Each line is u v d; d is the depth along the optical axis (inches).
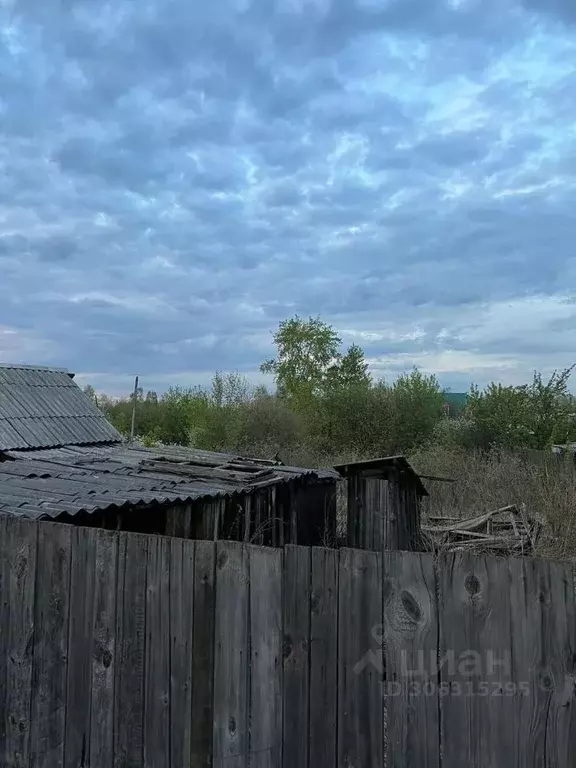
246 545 101.4
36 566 122.6
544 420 770.2
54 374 510.0
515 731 85.7
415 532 377.1
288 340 1238.9
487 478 502.6
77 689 116.5
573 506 358.3
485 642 87.7
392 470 375.2
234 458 425.4
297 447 872.9
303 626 96.9
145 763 108.3
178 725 105.8
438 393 925.8
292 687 97.2
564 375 776.9
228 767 101.2
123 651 111.7
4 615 126.0
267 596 99.4
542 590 85.1
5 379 460.8
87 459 366.3
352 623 94.6
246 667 100.8
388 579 92.9
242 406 912.9
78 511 214.1
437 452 731.4
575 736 82.6
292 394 1050.1
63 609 119.0
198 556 105.6
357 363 1212.5
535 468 516.1
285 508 381.7
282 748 97.2
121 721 111.0
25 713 122.1
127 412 968.9
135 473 321.1
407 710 91.1
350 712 94.0
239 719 100.9
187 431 924.0
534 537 339.3
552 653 84.2
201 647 104.5
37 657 121.6
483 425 786.2
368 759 92.5
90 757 113.8
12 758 123.0
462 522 380.5
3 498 227.8
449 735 88.9
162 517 274.2
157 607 109.0
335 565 95.7
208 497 283.0
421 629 90.8
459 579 89.4
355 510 382.3
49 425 436.1
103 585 114.7
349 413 930.7
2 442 383.6
